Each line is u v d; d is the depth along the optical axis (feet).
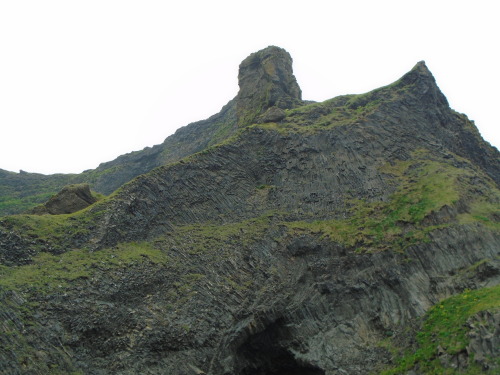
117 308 115.55
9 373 88.07
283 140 198.90
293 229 164.04
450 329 120.06
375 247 154.30
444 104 242.99
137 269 128.36
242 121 249.34
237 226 163.02
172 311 123.24
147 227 147.95
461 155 224.12
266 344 132.77
